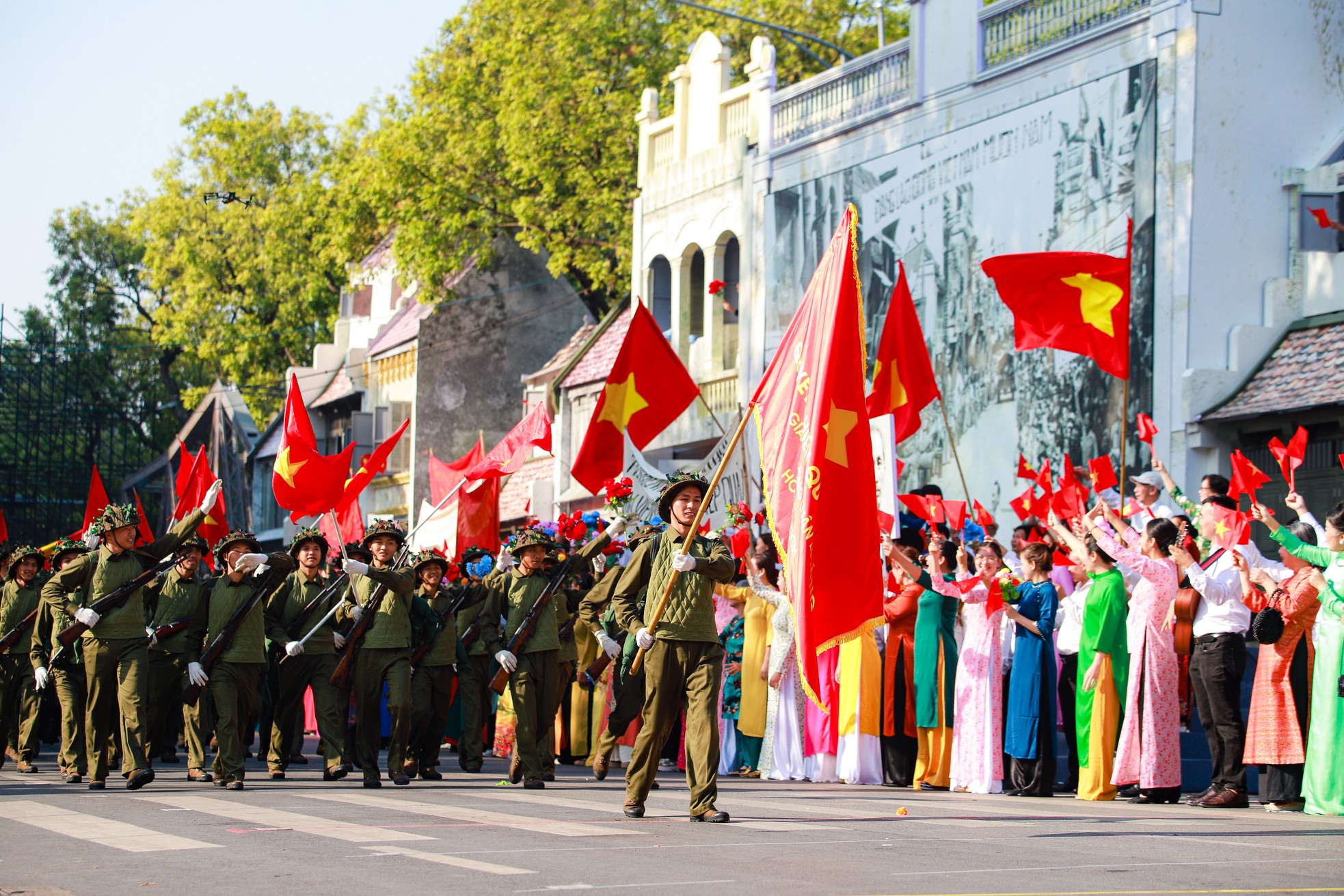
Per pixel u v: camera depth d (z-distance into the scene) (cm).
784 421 1497
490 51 6178
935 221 3809
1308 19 3241
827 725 2194
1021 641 1934
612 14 6078
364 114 8994
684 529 1585
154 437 10681
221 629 2008
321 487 2569
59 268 11000
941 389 3769
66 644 1969
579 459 2536
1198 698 1806
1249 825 1528
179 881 1118
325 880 1115
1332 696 1659
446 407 6988
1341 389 2878
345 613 2139
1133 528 2003
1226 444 3103
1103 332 2256
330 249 7644
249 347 8725
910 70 3912
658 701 1569
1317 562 1712
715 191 4719
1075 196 3416
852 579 1431
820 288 1505
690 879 1106
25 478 9731
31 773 2391
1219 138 3166
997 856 1249
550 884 1080
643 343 2523
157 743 2452
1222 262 3159
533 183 6097
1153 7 3241
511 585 2061
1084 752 1889
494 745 2952
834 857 1238
